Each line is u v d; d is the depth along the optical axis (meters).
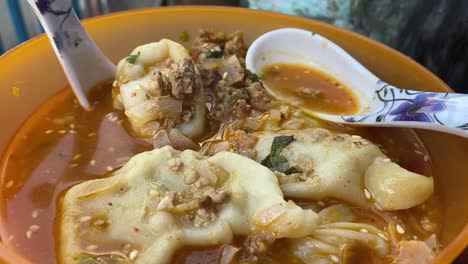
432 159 0.18
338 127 0.19
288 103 0.19
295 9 0.28
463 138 0.17
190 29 0.22
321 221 0.15
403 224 0.15
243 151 0.16
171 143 0.17
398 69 0.20
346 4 0.26
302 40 0.21
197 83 0.18
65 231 0.14
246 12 0.22
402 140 0.18
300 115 0.19
